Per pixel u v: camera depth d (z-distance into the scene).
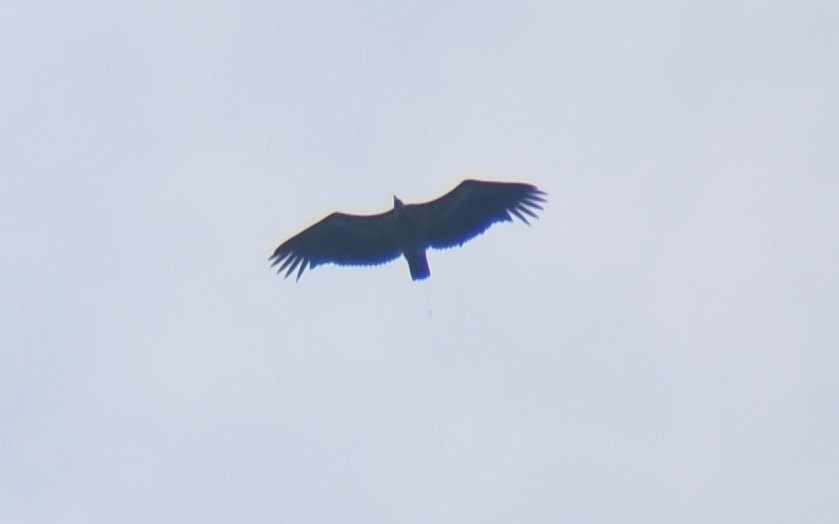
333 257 158.12
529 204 157.75
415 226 157.75
